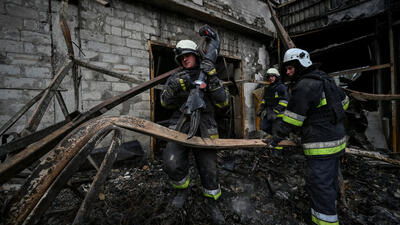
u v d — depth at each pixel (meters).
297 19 5.14
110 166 0.84
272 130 3.31
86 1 2.82
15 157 0.65
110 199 1.75
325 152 1.23
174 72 1.70
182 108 1.45
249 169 2.65
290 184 2.18
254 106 5.21
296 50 1.48
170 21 3.69
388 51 3.83
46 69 2.55
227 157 3.22
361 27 4.26
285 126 1.32
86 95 2.81
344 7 4.20
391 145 3.71
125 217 1.44
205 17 4.02
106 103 1.22
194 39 4.03
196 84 1.30
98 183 0.79
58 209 1.46
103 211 1.54
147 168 2.78
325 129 1.25
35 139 0.99
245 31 4.88
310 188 1.29
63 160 0.70
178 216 1.45
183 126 1.41
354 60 5.21
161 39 3.57
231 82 2.11
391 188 2.10
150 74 3.40
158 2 3.36
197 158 1.51
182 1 3.45
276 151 3.36
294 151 3.51
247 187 2.12
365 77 4.85
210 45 1.44
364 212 1.66
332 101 1.25
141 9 3.34
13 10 2.36
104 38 2.97
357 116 4.20
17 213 0.60
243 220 1.54
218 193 1.53
